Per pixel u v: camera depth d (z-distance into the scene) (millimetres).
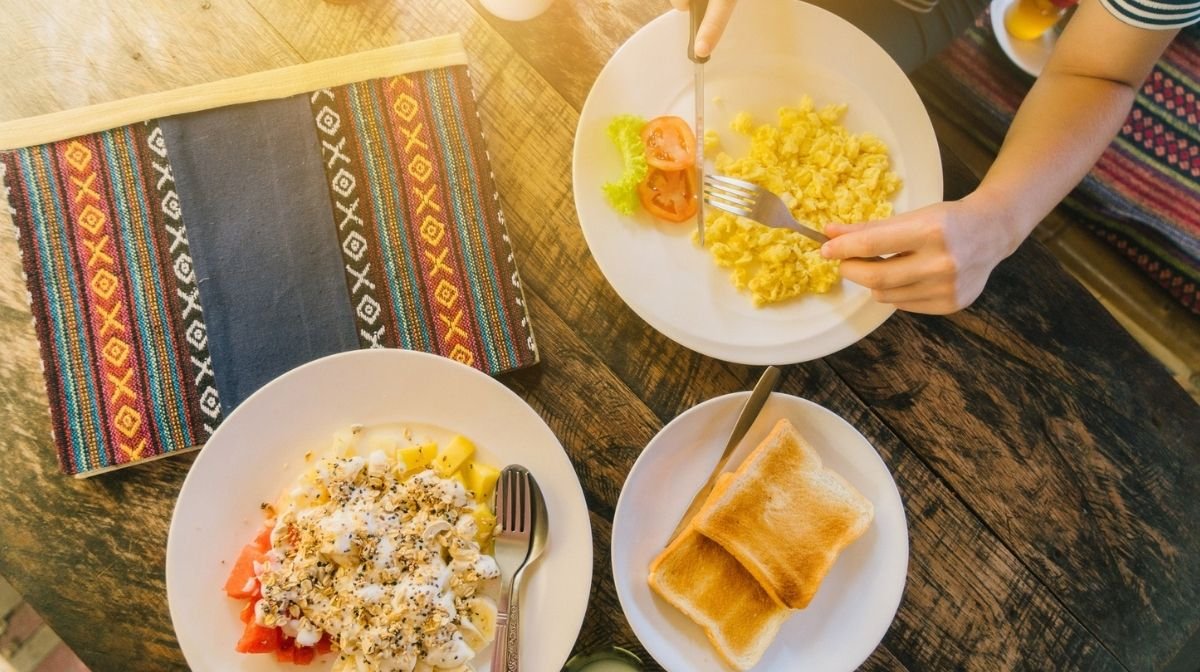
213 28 1151
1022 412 1164
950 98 1617
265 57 1155
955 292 1015
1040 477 1161
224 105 1128
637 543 1074
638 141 1072
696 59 1028
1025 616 1148
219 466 1022
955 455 1160
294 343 1121
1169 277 1638
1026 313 1164
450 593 1040
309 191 1139
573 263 1157
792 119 1126
